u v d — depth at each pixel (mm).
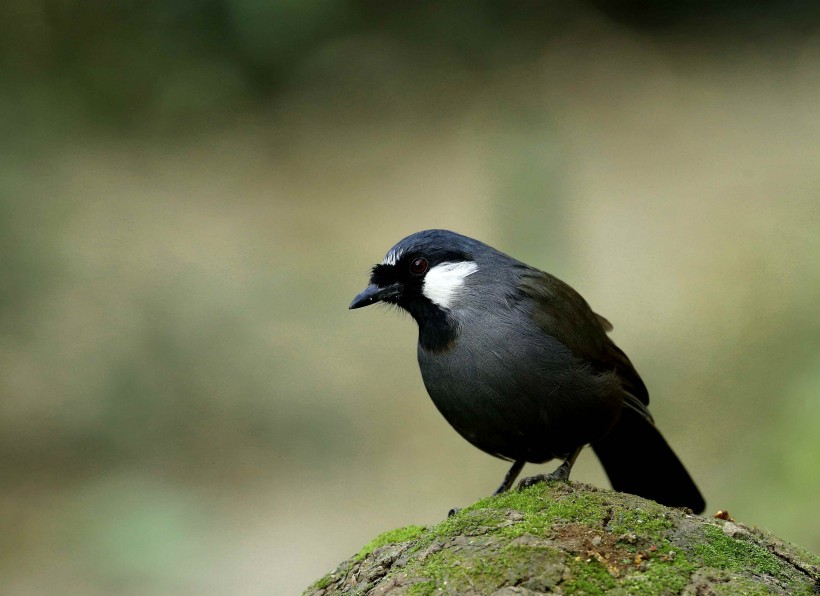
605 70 24797
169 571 11125
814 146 20906
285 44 23844
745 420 12062
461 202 20078
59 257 15023
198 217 19703
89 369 14016
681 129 22422
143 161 21766
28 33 19969
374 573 4922
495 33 25531
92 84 21672
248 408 13922
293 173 21906
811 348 12367
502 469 12766
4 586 10742
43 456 13125
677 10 26859
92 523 11633
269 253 18094
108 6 21953
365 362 15023
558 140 17250
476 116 23359
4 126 16188
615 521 4848
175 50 22844
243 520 12070
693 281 15156
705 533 4785
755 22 27094
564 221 15336
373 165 22078
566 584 4355
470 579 4422
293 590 10820
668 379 12922
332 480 12883
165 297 15227
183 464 13102
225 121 23422
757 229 16328
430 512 12156
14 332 14078
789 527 10055
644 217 18312
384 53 24734
